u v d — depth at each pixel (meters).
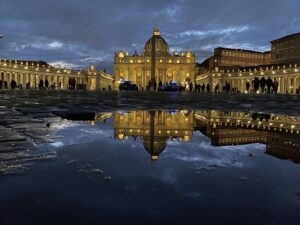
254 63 150.88
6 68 86.50
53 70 113.19
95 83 134.12
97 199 2.54
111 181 3.01
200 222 2.14
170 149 4.62
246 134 6.22
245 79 111.62
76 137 5.48
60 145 4.77
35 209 2.33
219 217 2.22
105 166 3.57
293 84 89.81
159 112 11.09
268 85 55.66
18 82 97.19
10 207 2.36
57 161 3.78
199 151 4.50
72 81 68.06
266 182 3.04
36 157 3.96
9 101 16.66
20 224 2.08
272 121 8.62
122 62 149.75
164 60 147.00
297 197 2.64
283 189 2.83
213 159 4.00
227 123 8.04
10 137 5.29
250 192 2.75
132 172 3.34
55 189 2.77
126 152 4.36
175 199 2.55
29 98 20.86
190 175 3.25
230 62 144.00
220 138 5.70
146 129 6.70
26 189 2.76
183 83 136.25
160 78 147.62
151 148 4.66
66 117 8.73
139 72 149.25
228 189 2.81
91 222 2.12
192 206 2.41
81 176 3.17
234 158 4.07
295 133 6.42
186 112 11.37
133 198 2.56
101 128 6.69
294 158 4.10
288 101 24.12
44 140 5.12
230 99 27.41
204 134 6.17
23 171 3.32
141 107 13.90
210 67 157.00
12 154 4.09
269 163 3.82
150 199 2.54
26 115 9.05
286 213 2.30
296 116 10.14
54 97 23.55
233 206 2.42
